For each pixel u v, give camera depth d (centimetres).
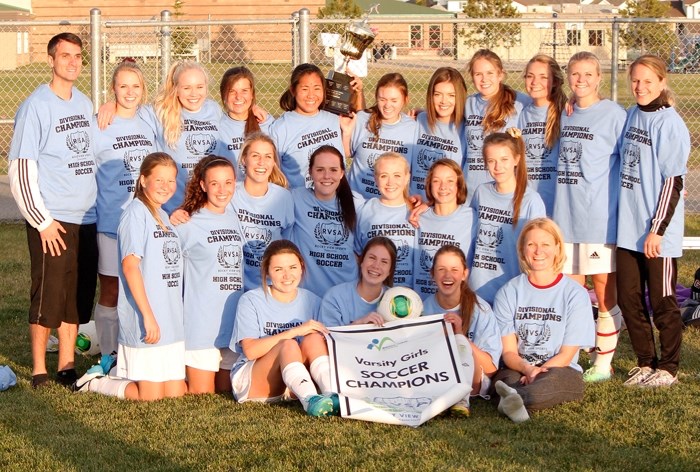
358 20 772
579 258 667
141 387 598
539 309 608
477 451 493
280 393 591
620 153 648
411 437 516
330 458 480
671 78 3034
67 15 3522
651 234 618
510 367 605
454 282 601
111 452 493
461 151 721
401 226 662
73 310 647
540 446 502
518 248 616
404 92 720
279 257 595
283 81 2262
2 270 1004
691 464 476
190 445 505
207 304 618
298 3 3497
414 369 572
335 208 661
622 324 797
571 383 580
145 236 593
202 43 2138
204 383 621
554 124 675
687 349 723
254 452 489
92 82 1089
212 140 698
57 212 638
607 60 2555
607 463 476
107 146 668
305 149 718
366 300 610
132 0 3509
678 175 618
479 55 696
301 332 587
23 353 721
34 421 549
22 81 2706
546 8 6203
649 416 552
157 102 693
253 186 650
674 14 7575
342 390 568
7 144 1988
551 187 684
